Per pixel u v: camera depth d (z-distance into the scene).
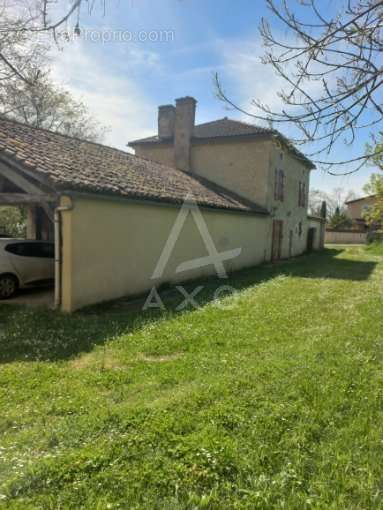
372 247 27.30
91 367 4.40
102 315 6.92
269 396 3.47
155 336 5.54
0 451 2.64
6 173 7.43
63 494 2.19
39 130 9.79
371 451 2.67
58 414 3.26
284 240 20.00
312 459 2.58
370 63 2.98
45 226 12.51
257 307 7.52
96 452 2.57
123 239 8.42
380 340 5.27
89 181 7.34
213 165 17.77
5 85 13.15
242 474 2.40
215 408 3.20
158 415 3.10
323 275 12.94
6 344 5.26
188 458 2.52
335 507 2.14
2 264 8.23
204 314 6.88
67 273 7.02
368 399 3.44
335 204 55.28
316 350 4.82
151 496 2.20
